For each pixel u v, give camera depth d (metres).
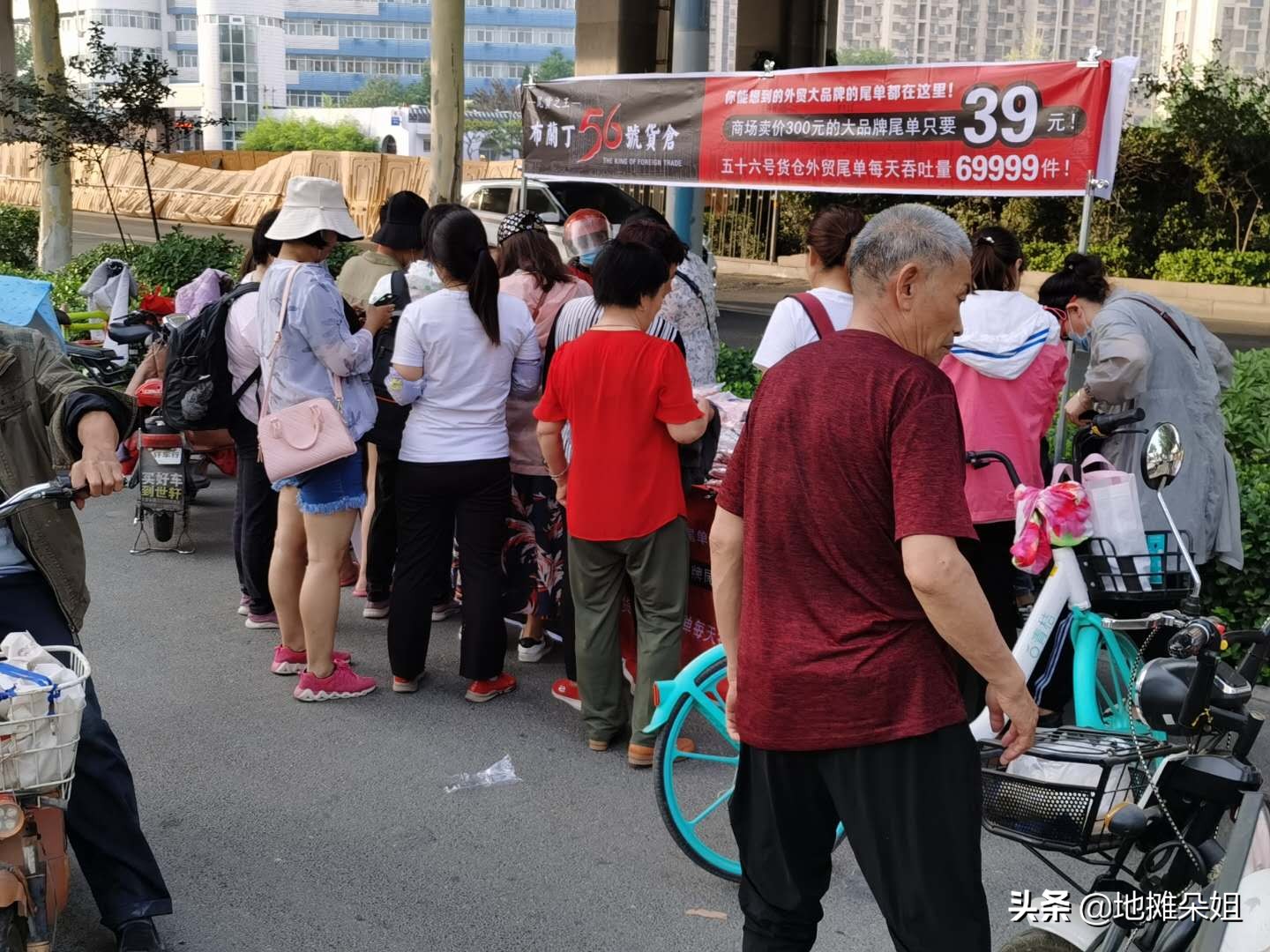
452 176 13.28
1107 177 5.38
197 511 7.82
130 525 7.51
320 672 5.03
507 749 4.65
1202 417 4.68
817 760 2.50
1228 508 4.77
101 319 8.92
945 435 2.36
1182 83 23.03
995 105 5.62
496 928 3.51
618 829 4.08
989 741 2.90
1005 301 4.36
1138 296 4.74
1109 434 4.36
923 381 2.38
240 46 143.62
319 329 4.62
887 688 2.41
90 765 3.16
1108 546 3.80
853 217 4.18
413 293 5.62
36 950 2.80
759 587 2.53
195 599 6.25
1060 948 2.61
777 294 21.94
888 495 2.39
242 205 32.38
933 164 5.88
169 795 4.25
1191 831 2.55
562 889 3.72
